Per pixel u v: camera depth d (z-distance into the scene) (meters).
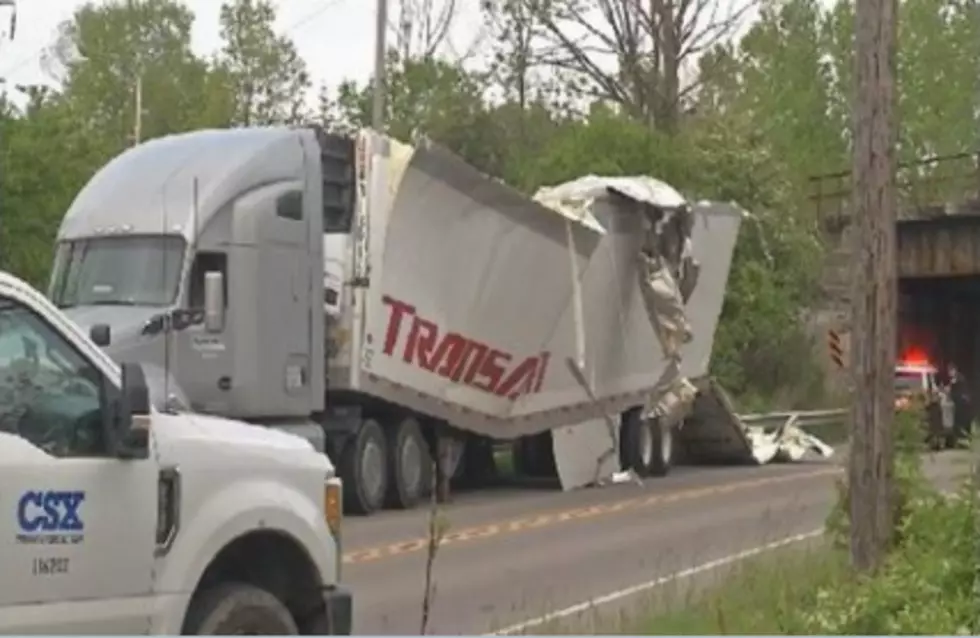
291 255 38.91
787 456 63.47
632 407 52.72
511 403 46.59
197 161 38.53
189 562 14.73
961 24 115.12
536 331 46.34
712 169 81.69
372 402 42.44
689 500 46.00
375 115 63.06
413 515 41.56
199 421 15.77
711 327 58.75
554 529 38.38
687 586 27.48
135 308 36.88
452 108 94.69
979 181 83.69
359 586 28.75
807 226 86.06
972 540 22.31
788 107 112.88
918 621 20.11
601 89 92.62
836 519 28.17
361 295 41.25
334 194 41.72
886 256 24.12
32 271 66.19
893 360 24.34
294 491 16.06
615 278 49.47
